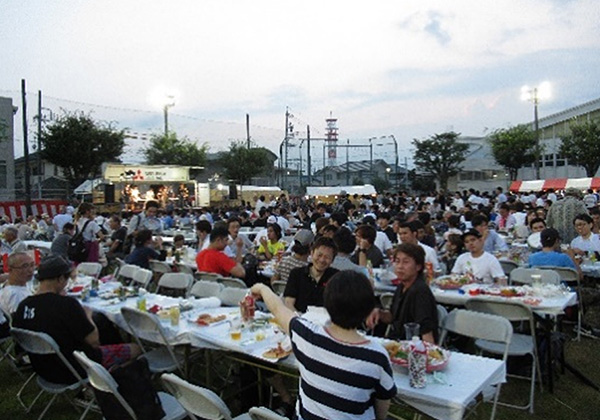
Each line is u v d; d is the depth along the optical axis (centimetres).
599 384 455
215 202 2778
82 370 377
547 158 3884
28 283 559
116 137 2998
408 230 589
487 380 277
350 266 489
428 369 279
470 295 479
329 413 203
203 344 368
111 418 297
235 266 626
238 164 3762
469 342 461
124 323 454
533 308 439
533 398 410
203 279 612
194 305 453
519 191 2678
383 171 5034
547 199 1659
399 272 370
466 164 4522
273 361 314
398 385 267
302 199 2666
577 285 571
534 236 799
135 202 2484
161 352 432
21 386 481
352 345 206
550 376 440
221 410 245
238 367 447
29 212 1959
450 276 541
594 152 3000
